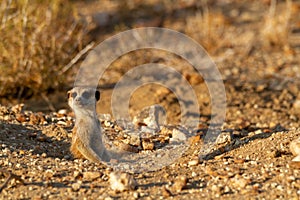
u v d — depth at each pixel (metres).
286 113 29.39
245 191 17.03
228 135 21.59
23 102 29.81
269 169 18.41
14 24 29.52
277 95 31.89
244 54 38.00
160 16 43.78
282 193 16.94
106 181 17.89
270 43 39.59
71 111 27.59
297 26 41.94
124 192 17.14
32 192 17.20
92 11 43.28
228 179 17.84
